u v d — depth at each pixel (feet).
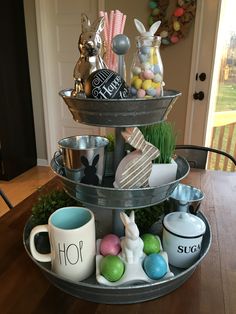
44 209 2.23
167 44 7.74
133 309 1.73
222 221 2.67
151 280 1.77
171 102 1.87
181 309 1.73
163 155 2.14
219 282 1.93
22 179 9.55
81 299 1.80
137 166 1.89
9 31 8.61
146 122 1.82
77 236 1.73
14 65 9.03
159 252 1.97
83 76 2.00
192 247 1.93
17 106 9.41
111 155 2.30
